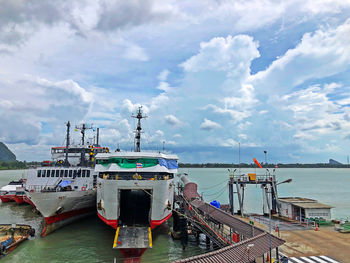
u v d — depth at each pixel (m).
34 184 36.69
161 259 24.41
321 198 74.69
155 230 31.72
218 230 25.67
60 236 30.30
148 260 24.17
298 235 25.70
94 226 34.34
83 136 52.12
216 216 25.67
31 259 23.97
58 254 25.16
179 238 30.34
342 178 184.12
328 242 23.47
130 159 29.89
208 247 27.81
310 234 26.02
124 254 23.38
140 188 26.03
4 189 59.66
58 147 46.56
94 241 28.70
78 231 32.19
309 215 30.69
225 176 196.75
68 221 33.75
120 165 29.16
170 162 37.53
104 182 25.97
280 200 35.75
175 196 44.12
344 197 76.38
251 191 92.62
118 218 26.48
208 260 14.16
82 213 36.31
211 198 75.31
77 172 37.66
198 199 35.38
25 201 54.78
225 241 22.59
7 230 30.89
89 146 46.00
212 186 109.38
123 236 24.06
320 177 198.50
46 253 25.34
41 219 42.19
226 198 74.31
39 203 28.88
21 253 25.31
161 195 26.62
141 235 24.38
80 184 37.16
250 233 19.47
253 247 16.39
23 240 28.27
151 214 26.61
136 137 39.94
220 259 14.45
